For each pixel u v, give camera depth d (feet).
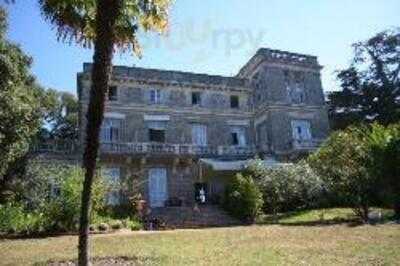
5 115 73.77
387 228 57.26
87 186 35.86
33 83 98.63
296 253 42.04
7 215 70.28
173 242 54.29
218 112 130.21
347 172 76.84
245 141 132.46
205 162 116.06
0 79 75.56
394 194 73.82
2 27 77.66
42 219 71.15
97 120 36.24
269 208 96.22
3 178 91.56
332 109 171.32
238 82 136.05
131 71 122.01
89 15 42.04
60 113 161.58
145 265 38.81
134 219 88.63
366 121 160.56
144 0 42.83
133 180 112.06
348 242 47.26
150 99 123.34
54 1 40.81
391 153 73.46
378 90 162.30
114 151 112.27
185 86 127.65
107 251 47.65
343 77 171.83
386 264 34.78
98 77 36.42
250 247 47.34
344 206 93.61
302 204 97.50
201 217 93.09
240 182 92.07
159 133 122.31
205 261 39.81
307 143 125.70
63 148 111.55
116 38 41.68
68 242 57.00
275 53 134.72
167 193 116.78
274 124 126.93
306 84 135.64
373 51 167.73
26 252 49.39
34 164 96.17
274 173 97.04
